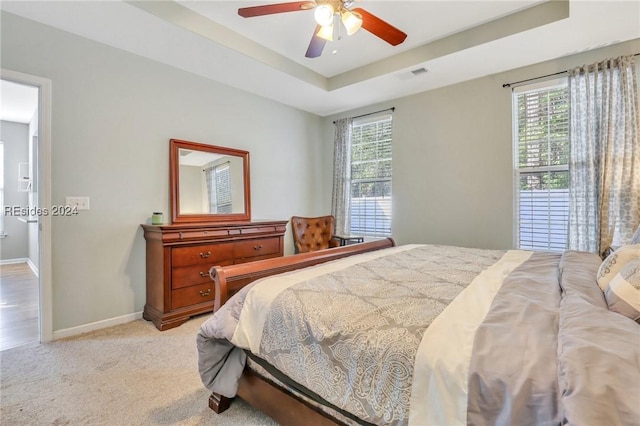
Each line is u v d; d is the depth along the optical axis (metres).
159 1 2.38
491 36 2.70
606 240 2.64
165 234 2.72
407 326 1.03
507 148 3.32
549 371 0.75
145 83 3.03
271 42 3.07
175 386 1.85
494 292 1.34
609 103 2.67
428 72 3.34
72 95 2.59
